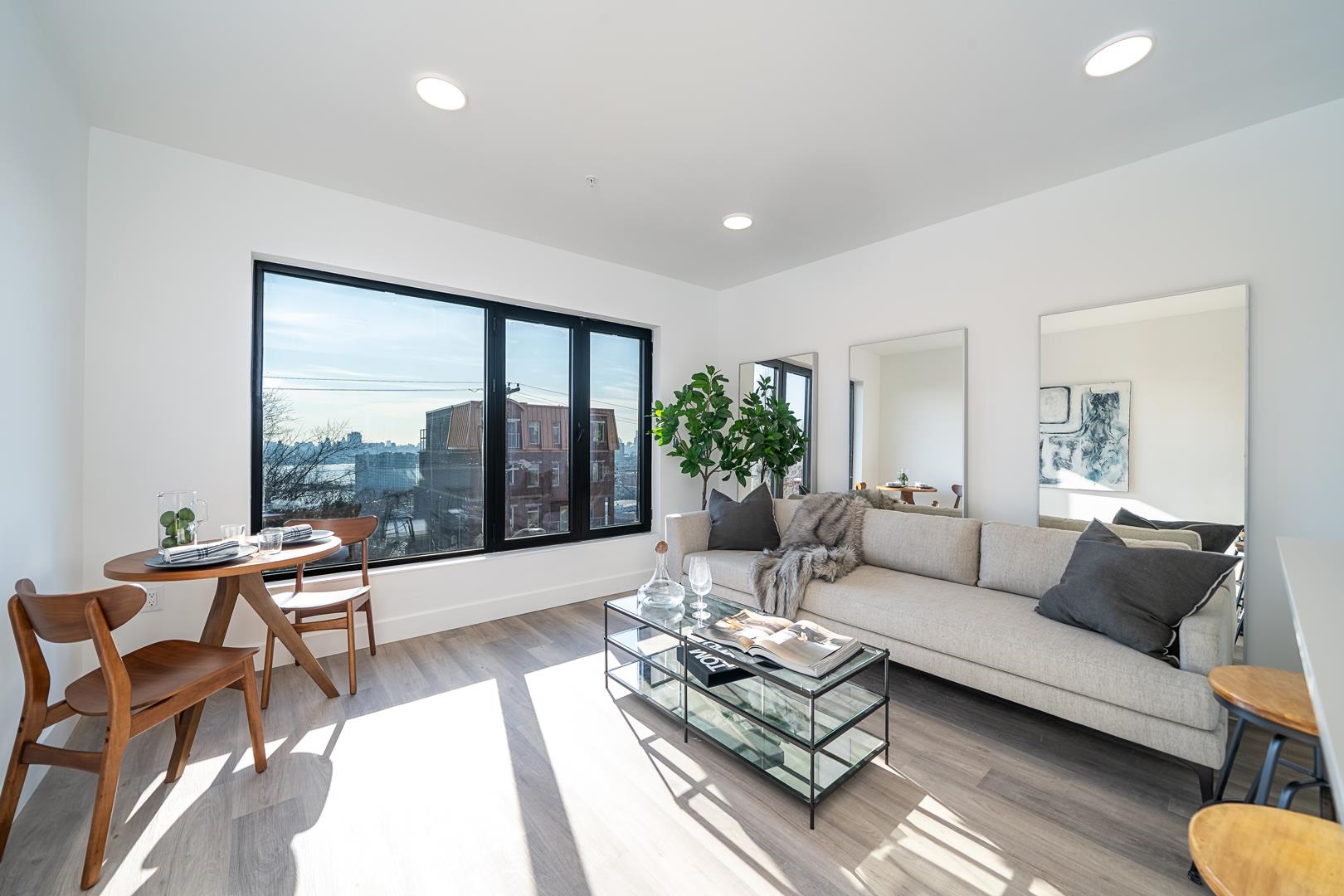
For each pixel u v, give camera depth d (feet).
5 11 5.11
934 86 6.62
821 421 12.80
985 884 4.68
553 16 5.54
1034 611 7.51
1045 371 9.24
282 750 6.60
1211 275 7.70
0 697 5.10
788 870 4.83
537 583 12.16
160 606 8.03
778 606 9.23
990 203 9.82
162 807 5.55
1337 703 1.45
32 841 5.05
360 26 5.70
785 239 11.59
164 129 7.61
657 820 5.46
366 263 9.76
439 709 7.63
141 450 7.84
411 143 7.94
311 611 8.02
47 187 6.13
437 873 4.78
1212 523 7.64
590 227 11.05
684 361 14.87
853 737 6.73
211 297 8.37
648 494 14.84
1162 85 6.56
